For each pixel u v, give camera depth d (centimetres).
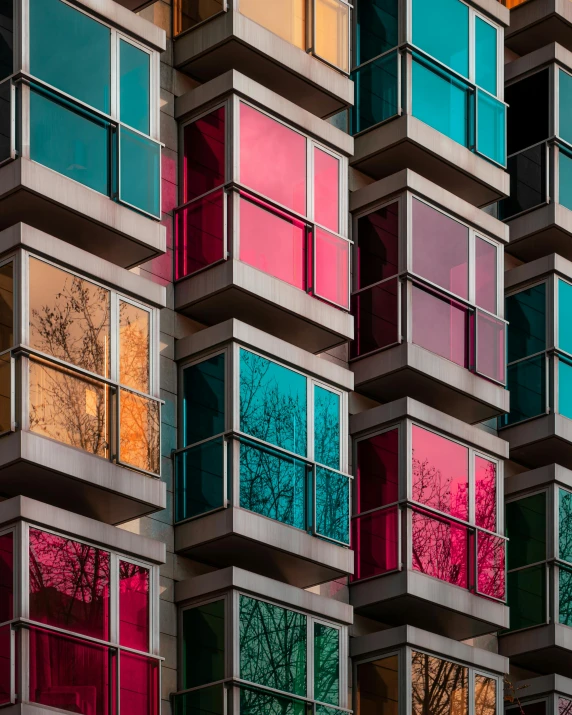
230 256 3266
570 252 4084
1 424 2859
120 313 3064
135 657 2928
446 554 3491
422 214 3653
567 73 4156
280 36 3522
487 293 3766
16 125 3006
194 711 3045
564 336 3947
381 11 3806
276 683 3111
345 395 3431
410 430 3497
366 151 3731
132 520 3109
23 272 2916
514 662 3775
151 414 3066
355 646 3409
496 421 3928
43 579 2814
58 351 2939
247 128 3359
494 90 3941
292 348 3312
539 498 3822
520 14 4216
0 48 3050
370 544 3453
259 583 3134
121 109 3177
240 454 3156
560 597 3747
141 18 3253
